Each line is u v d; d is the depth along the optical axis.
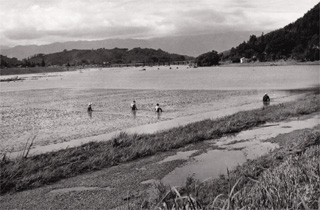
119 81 114.25
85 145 22.27
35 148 23.06
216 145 22.05
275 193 7.36
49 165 18.03
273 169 13.16
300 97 48.75
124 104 46.41
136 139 23.16
